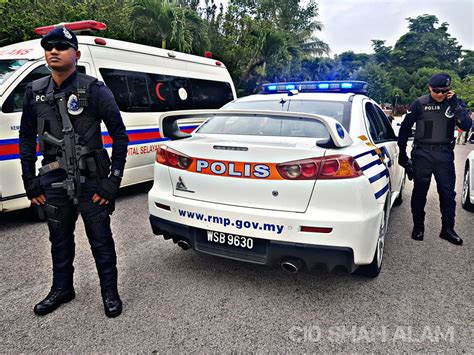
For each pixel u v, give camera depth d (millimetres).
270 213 2426
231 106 3633
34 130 2361
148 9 12430
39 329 2287
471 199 4922
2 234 3932
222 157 2574
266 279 2965
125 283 2875
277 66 19828
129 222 4371
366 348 2166
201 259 3322
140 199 5445
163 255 3410
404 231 4242
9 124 3904
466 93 39375
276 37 18797
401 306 2607
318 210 2367
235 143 2535
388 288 2857
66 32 2135
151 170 5797
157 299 2646
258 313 2492
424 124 3785
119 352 2094
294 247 2393
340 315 2488
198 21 13766
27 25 10445
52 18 12117
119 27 12992
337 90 3926
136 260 3297
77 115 2223
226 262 3264
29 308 2516
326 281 2947
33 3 12125
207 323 2371
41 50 4371
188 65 6695
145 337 2225
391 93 65312
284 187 2404
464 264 3332
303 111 3254
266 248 2484
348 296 2730
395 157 4156
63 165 2250
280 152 2402
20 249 3529
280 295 2727
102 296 2484
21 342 2164
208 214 2609
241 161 2506
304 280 2955
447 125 3727
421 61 86062
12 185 3984
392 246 3754
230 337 2238
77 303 2584
